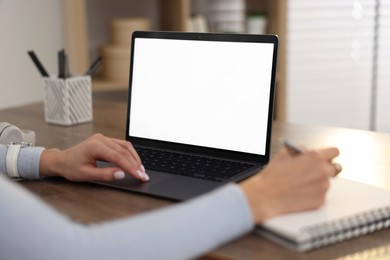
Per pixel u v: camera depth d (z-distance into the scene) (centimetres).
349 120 396
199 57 145
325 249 93
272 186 97
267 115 133
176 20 334
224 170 129
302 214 97
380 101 399
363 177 130
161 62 151
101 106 217
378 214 99
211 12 365
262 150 133
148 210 110
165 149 147
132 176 126
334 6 376
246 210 93
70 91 186
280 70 346
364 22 384
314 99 384
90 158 125
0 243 88
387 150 154
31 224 86
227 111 139
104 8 345
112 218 107
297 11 370
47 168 128
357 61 388
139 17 357
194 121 144
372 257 90
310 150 103
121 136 173
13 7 305
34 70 317
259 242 95
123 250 86
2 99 309
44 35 317
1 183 90
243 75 137
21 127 187
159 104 150
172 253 87
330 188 111
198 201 93
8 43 306
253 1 358
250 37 137
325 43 379
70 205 114
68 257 85
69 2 304
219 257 91
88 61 343
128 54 312
